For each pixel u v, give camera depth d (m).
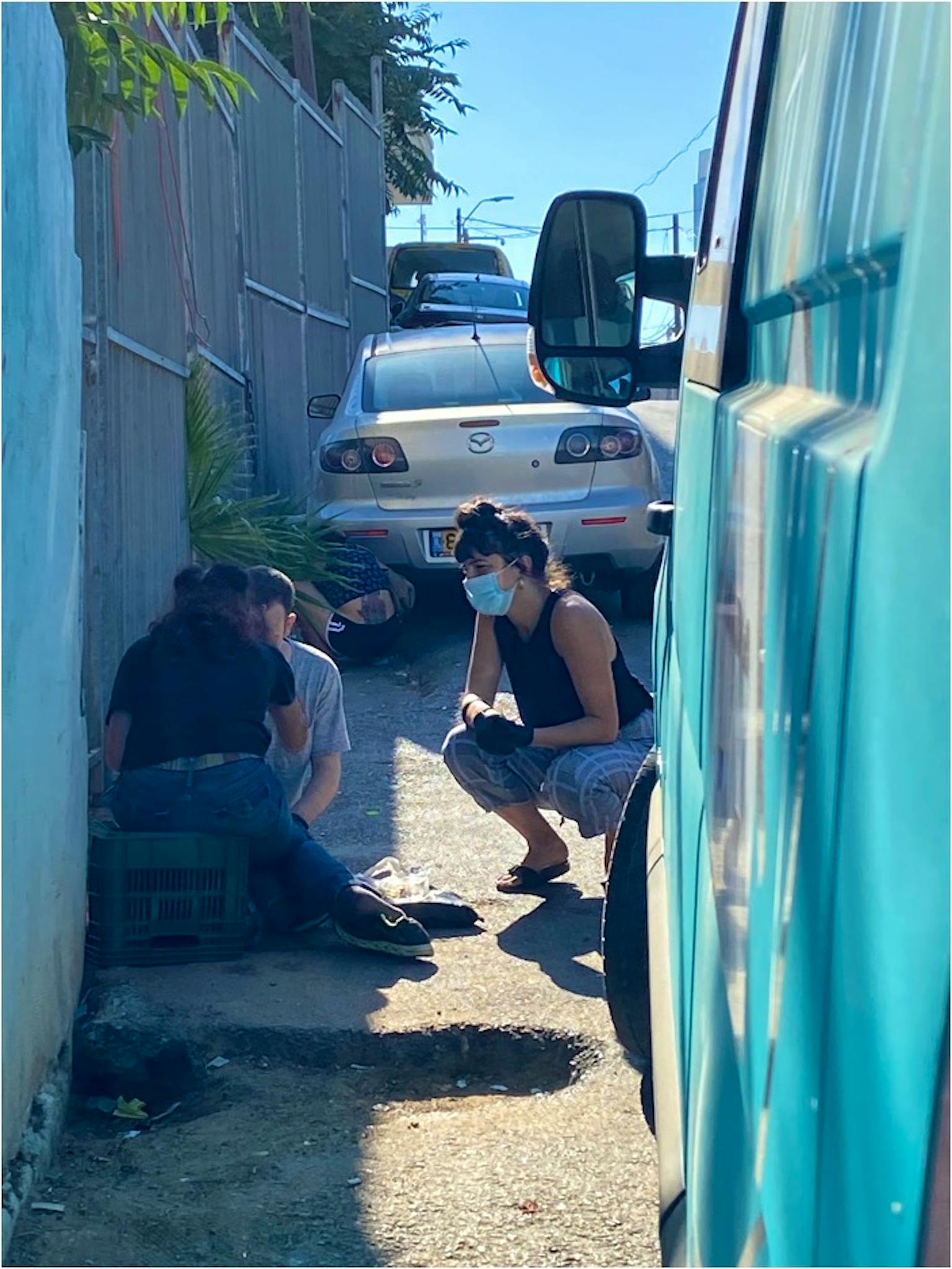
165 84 7.16
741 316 2.06
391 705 7.48
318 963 4.20
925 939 0.80
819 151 1.40
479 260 20.77
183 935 4.17
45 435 3.22
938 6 0.95
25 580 2.96
